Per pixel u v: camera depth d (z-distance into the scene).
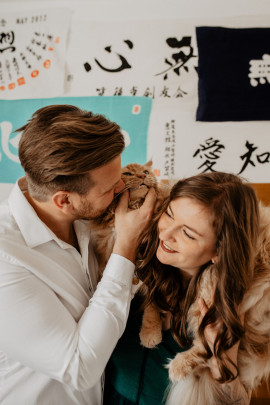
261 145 0.97
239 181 0.68
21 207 0.66
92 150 0.57
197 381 0.78
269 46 0.97
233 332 0.73
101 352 0.62
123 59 1.05
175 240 0.69
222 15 1.01
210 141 0.99
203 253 0.69
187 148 1.01
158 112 1.02
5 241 0.63
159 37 1.03
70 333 0.62
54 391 0.71
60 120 0.57
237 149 0.98
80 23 1.07
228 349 0.75
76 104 1.07
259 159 0.97
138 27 1.04
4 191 1.11
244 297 0.78
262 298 0.78
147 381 0.82
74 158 0.56
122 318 0.66
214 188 0.64
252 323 0.80
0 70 1.10
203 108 0.99
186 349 0.82
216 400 0.78
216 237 0.66
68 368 0.61
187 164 1.01
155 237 0.78
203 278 0.76
